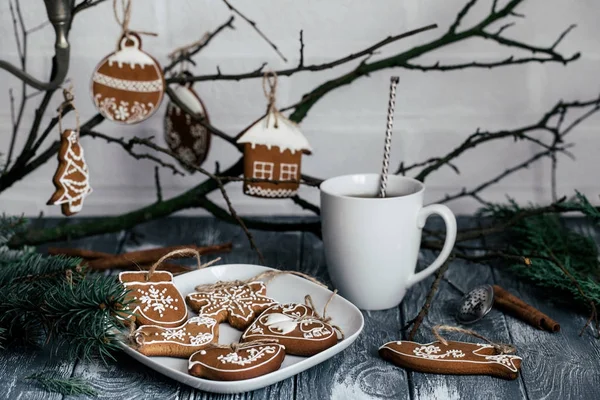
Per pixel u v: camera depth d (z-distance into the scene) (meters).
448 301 0.91
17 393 0.75
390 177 0.91
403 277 0.88
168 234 1.09
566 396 0.75
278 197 0.95
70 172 0.86
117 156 1.14
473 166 1.14
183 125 1.06
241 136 0.94
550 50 1.03
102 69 0.92
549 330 0.85
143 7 1.09
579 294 0.87
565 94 1.12
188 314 0.83
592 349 0.82
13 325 0.81
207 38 1.06
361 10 1.09
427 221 1.14
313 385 0.77
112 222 1.03
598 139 1.13
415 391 0.76
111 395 0.75
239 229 1.11
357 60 1.10
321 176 1.15
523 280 0.96
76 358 0.80
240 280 0.88
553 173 1.10
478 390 0.76
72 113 1.12
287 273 0.88
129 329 0.79
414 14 1.09
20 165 0.97
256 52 1.10
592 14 1.09
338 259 0.87
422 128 1.13
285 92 1.11
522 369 0.79
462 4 1.09
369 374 0.78
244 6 1.09
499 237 1.07
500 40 1.03
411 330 0.83
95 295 0.76
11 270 0.83
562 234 1.01
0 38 1.09
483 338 0.81
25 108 1.11
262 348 0.75
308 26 1.09
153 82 0.93
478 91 1.12
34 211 1.15
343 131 1.13
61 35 0.85
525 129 1.04
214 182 1.02
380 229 0.85
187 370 0.75
